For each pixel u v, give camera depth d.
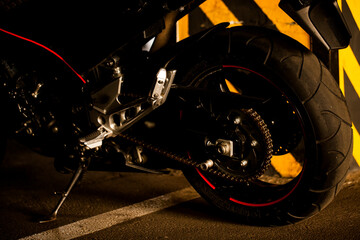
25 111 2.24
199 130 2.00
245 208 2.02
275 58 1.80
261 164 1.84
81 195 2.59
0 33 2.13
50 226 2.16
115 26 1.87
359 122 2.66
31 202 2.54
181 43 1.84
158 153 2.15
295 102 1.79
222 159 1.98
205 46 2.00
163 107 2.10
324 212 2.08
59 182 2.93
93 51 1.94
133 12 1.82
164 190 2.59
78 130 2.08
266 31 1.89
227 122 1.90
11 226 2.19
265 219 1.95
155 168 2.22
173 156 2.05
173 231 2.01
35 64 2.13
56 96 2.12
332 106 1.74
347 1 2.49
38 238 2.03
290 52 1.79
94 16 1.90
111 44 1.89
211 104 1.94
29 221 2.24
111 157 2.13
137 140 2.11
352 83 2.59
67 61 2.03
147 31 1.86
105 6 1.87
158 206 2.34
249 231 1.96
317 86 1.74
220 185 2.13
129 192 2.60
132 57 1.92
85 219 2.22
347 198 2.24
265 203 1.96
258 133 1.82
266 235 1.90
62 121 2.14
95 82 1.97
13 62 2.20
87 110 2.00
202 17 2.76
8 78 2.24
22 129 2.30
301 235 1.87
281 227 1.97
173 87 1.93
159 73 1.81
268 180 2.66
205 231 1.98
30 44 2.10
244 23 2.65
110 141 2.13
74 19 1.95
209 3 2.72
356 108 2.63
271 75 1.83
